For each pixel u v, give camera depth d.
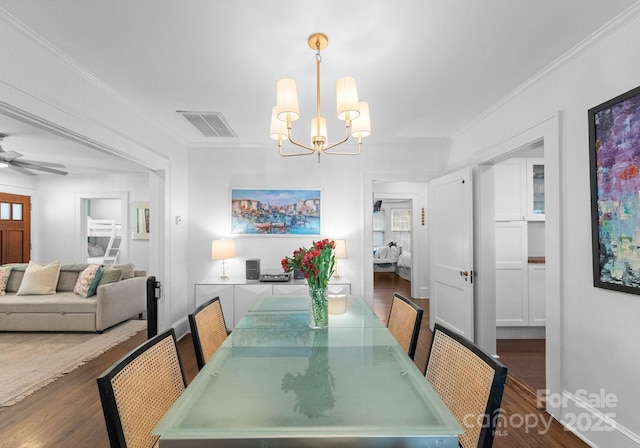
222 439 0.89
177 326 3.55
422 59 2.00
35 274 4.06
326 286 1.85
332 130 3.41
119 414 0.98
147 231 5.55
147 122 2.99
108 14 1.57
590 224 1.82
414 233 5.76
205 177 3.94
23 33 1.67
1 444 1.84
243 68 2.11
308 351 1.50
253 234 3.95
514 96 2.49
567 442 1.84
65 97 1.98
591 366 1.82
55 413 2.14
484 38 1.79
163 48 1.87
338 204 3.99
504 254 3.50
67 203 5.65
